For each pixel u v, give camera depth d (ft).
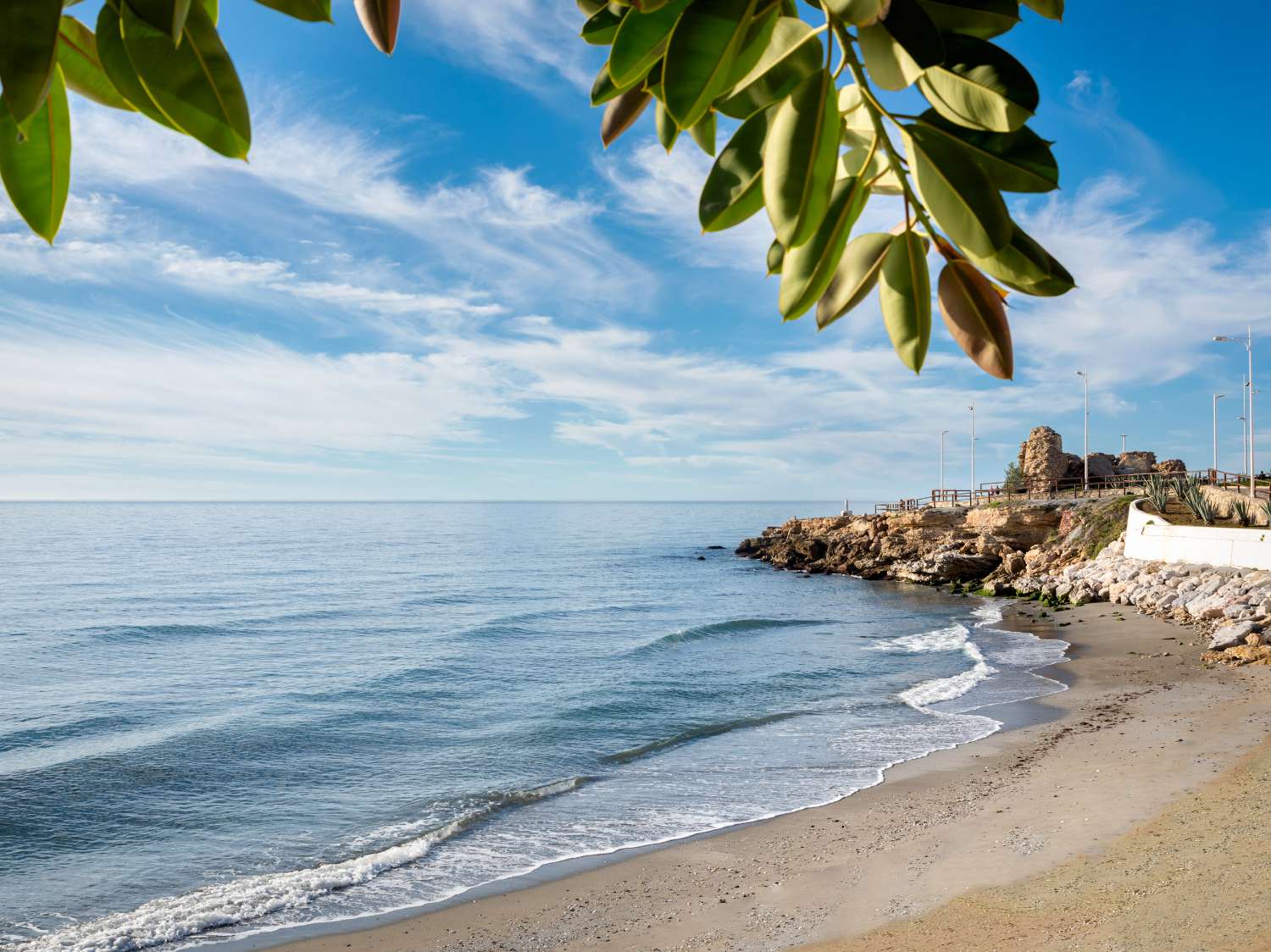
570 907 40.50
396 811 59.11
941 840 43.01
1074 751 56.34
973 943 30.89
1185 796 43.32
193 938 40.14
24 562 328.70
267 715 91.20
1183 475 175.11
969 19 3.64
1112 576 137.39
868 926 34.32
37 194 3.72
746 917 37.19
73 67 3.67
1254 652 79.82
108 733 86.12
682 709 87.04
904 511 256.93
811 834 47.09
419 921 40.22
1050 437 238.07
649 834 49.88
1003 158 3.61
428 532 645.10
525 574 284.61
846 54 3.45
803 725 75.46
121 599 214.28
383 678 110.32
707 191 3.71
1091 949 28.22
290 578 271.49
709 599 201.26
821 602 183.42
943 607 159.84
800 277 3.74
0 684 112.78
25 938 41.42
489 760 71.51
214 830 56.80
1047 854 38.45
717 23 3.36
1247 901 29.45
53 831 57.41
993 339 3.75
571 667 115.44
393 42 3.58
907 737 67.46
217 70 3.42
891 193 3.95
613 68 3.66
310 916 41.47
